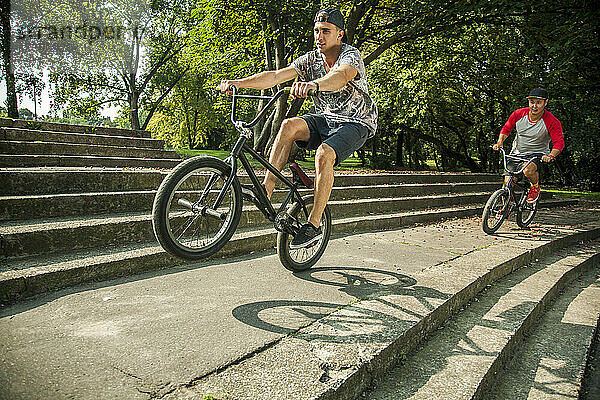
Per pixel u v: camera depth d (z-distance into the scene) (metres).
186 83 31.62
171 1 28.14
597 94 12.84
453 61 20.08
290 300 3.10
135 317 2.63
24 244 3.36
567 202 12.18
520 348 3.35
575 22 9.42
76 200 4.34
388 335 2.53
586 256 5.91
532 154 6.42
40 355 2.10
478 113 27.50
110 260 3.36
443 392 2.28
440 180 11.00
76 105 29.34
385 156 28.64
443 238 5.84
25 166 6.29
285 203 3.68
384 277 3.82
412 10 12.08
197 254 3.04
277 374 2.01
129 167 7.38
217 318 2.68
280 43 13.92
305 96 2.96
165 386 1.88
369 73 23.59
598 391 2.95
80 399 1.75
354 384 2.11
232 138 39.09
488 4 10.27
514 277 4.62
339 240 5.41
